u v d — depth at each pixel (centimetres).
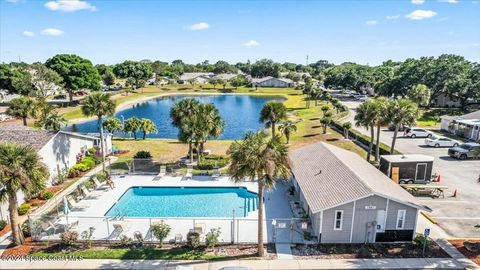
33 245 2258
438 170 3862
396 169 3369
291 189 3188
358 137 5316
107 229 2444
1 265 2006
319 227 2281
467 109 8119
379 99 4256
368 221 2273
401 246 2266
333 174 2673
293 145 5116
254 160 1909
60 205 2861
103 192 3231
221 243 2283
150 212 2911
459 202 2998
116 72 15712
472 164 4100
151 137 6253
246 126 7450
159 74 19100
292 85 16225
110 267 2005
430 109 8350
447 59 9344
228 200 3159
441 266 2030
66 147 3653
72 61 10069
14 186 2058
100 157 4225
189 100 3903
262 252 2128
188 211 2933
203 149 4594
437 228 2505
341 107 8381
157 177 3650
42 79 9144
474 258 2111
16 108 5128
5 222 2505
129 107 10181
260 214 2072
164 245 2259
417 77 8969
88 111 3622
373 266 2027
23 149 2183
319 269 2000
